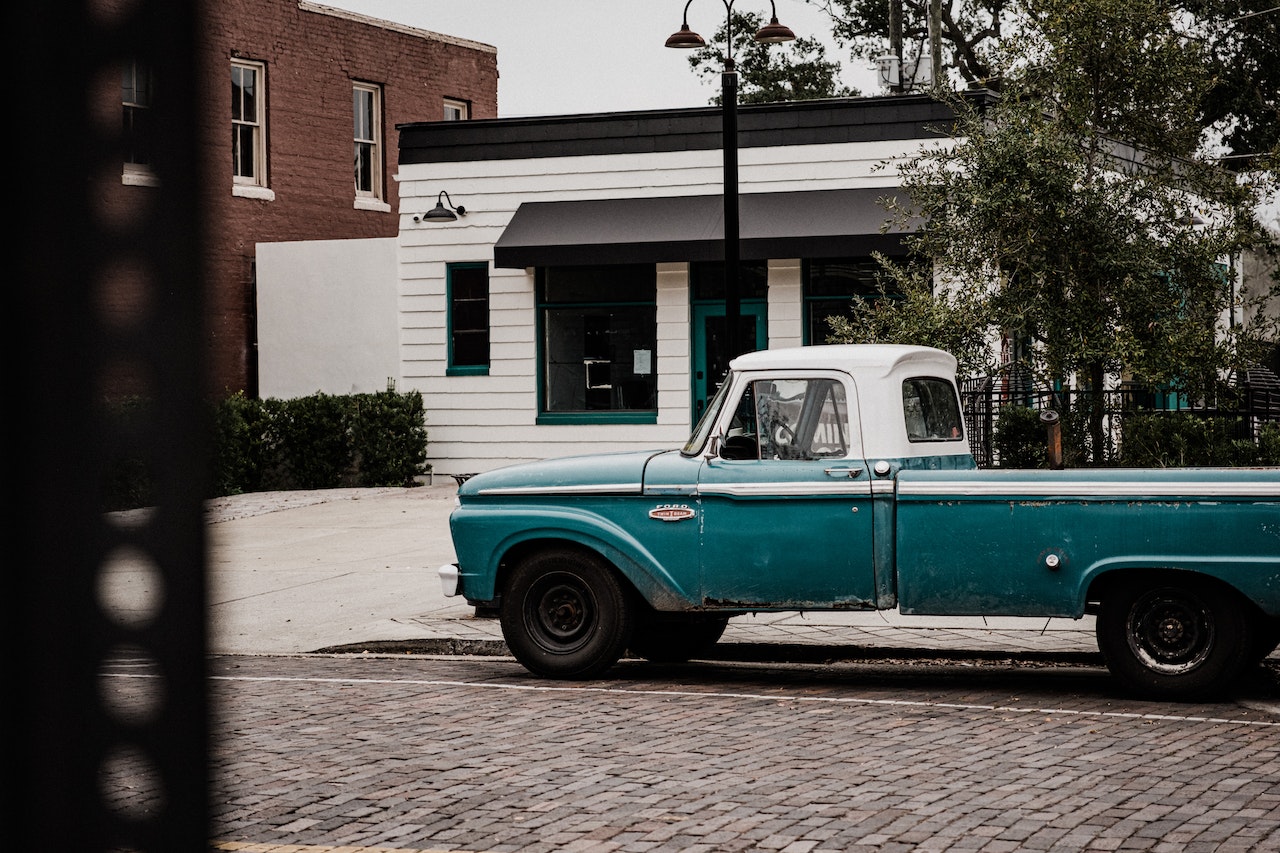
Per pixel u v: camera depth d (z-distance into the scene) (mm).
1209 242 13734
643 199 22469
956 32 43500
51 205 946
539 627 10172
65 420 963
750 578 9516
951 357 10273
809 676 10320
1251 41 34156
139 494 978
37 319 954
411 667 10891
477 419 23594
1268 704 8828
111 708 992
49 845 986
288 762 7414
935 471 9102
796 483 9383
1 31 933
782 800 6488
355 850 5777
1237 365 13984
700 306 22406
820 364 9523
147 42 946
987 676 10219
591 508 9922
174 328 967
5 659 977
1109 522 8719
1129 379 16359
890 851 5641
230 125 26750
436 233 23703
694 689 9703
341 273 24328
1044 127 13664
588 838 5902
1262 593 8484
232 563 16234
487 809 6406
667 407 22516
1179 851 5570
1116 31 13656
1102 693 9336
